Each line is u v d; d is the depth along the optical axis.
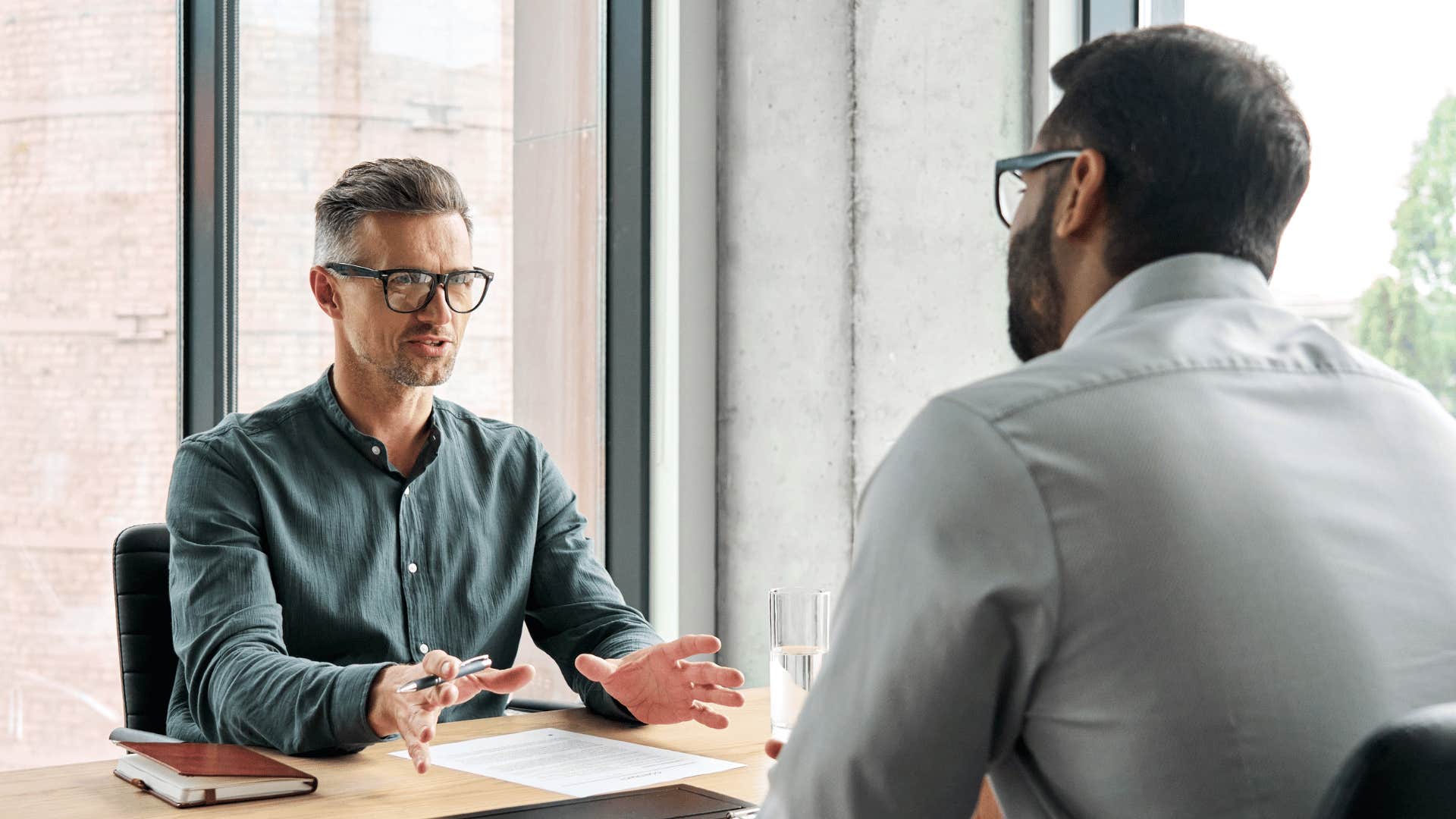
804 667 1.44
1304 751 0.71
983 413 0.77
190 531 1.68
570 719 1.60
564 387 3.37
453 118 3.23
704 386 3.33
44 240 2.92
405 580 1.82
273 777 1.21
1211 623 0.72
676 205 3.29
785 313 3.18
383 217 1.79
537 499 1.97
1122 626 0.72
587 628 1.88
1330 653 0.73
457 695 1.29
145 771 1.24
